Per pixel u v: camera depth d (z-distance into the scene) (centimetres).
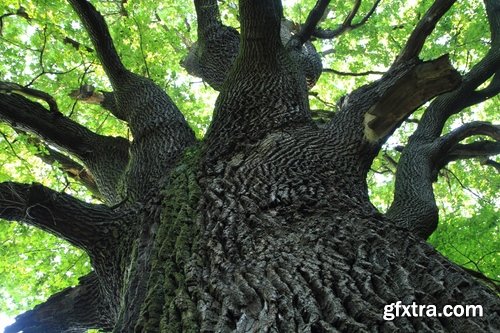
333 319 216
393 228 312
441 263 271
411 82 501
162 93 634
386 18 1048
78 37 833
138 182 510
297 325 215
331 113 813
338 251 286
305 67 731
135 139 573
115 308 415
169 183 457
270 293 240
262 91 530
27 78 844
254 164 419
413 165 625
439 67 493
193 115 960
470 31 970
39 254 830
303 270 259
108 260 427
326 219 324
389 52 1059
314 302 230
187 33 1041
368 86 541
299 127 488
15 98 564
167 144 550
